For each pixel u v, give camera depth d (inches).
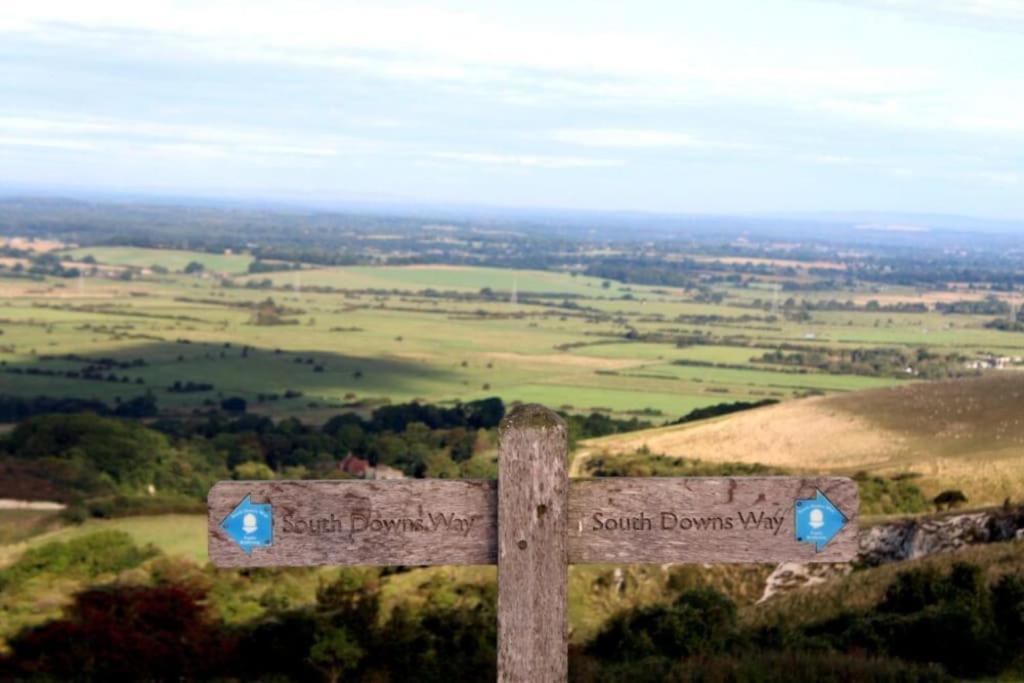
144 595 770.2
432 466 2650.1
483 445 2805.1
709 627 728.3
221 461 2797.7
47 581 1103.6
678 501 172.2
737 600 1069.1
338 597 764.6
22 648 674.8
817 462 2188.7
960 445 2129.7
